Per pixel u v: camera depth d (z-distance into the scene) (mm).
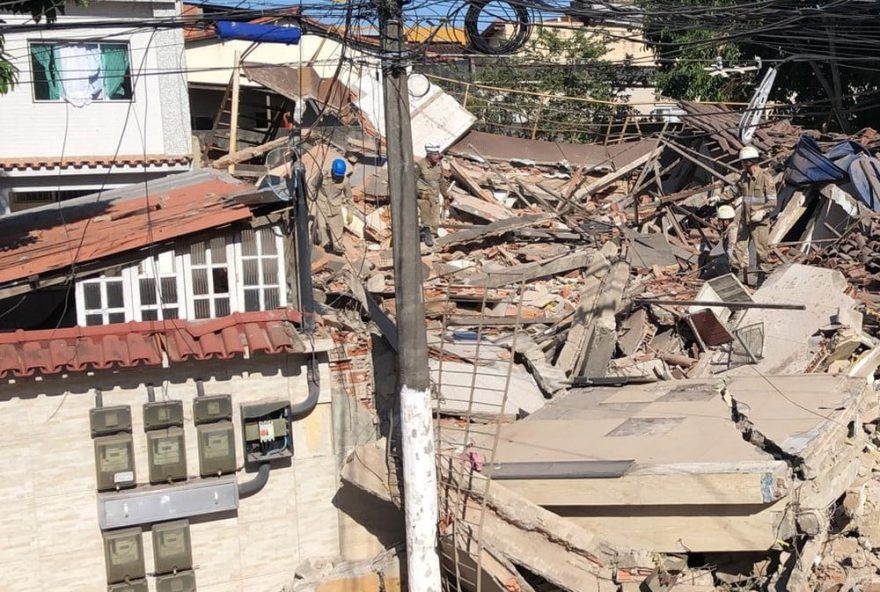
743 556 9484
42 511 9781
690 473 9109
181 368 10258
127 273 10508
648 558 9102
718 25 11672
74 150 20969
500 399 11750
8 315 11273
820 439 9320
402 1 9047
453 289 15648
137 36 20969
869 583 9031
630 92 32969
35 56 20438
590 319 13312
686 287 16109
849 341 12086
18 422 9656
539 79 30312
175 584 10172
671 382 11906
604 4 10328
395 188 9266
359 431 11102
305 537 10875
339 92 22859
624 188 22578
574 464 9703
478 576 9188
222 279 10891
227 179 15523
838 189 17625
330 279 13523
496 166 22844
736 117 23016
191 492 10148
